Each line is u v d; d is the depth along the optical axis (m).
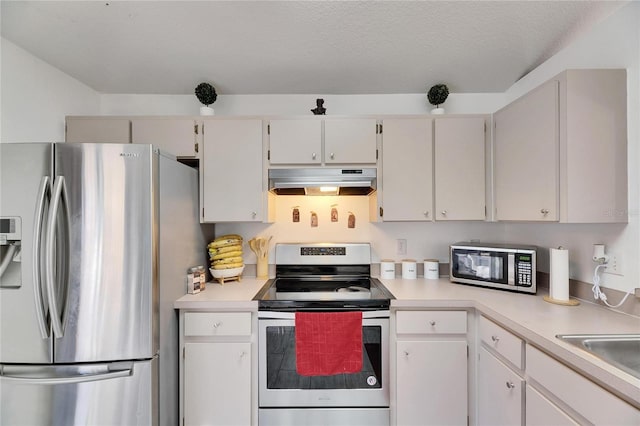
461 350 1.58
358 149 1.89
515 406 1.25
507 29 1.54
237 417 1.57
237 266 2.01
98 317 1.29
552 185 1.37
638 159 1.27
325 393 1.59
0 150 1.26
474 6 1.39
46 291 1.24
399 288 1.84
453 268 1.98
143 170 1.33
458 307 1.60
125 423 1.31
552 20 1.46
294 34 1.58
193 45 1.67
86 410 1.29
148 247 1.33
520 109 1.59
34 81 1.68
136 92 2.17
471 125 1.89
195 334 1.58
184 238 1.69
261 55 1.76
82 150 1.28
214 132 1.88
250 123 1.89
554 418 1.04
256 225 2.24
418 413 1.58
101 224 1.29
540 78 1.84
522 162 1.58
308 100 2.21
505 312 1.37
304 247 2.16
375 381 1.60
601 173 1.30
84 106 2.03
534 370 1.15
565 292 1.50
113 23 1.48
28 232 1.25
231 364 1.57
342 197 2.25
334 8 1.41
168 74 1.94
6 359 1.26
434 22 1.49
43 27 1.48
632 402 0.81
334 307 1.60
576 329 1.15
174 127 1.88
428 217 1.90
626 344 1.08
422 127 1.89
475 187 1.89
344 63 1.84
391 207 1.90
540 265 1.86
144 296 1.33
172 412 1.53
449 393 1.58
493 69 1.91
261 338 1.59
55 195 1.21
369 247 2.18
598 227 1.45
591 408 0.90
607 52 1.41
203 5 1.39
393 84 2.08
